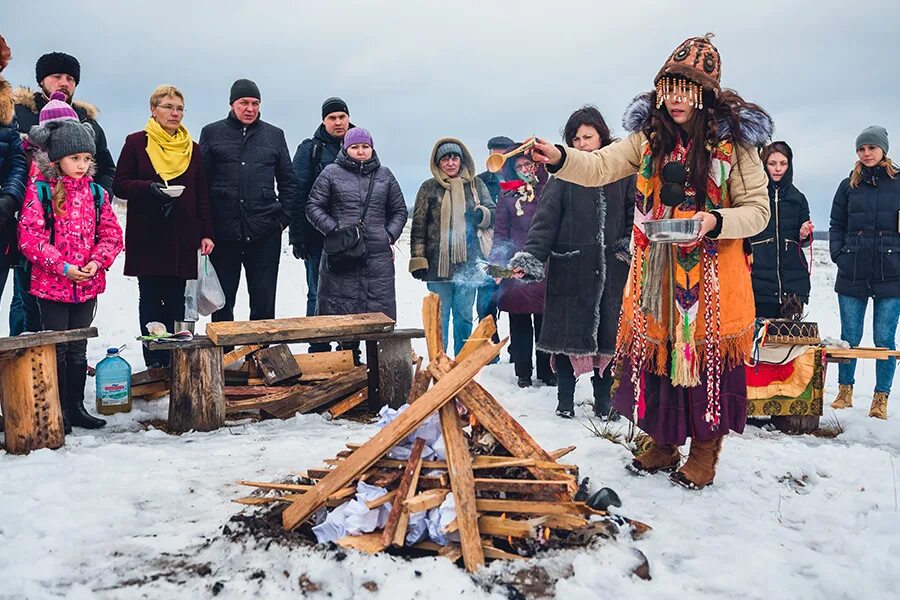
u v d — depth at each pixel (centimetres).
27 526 300
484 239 716
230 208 626
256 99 629
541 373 649
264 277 650
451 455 283
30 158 473
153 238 569
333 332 526
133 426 503
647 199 366
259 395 557
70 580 256
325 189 634
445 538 273
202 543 283
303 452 417
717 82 345
